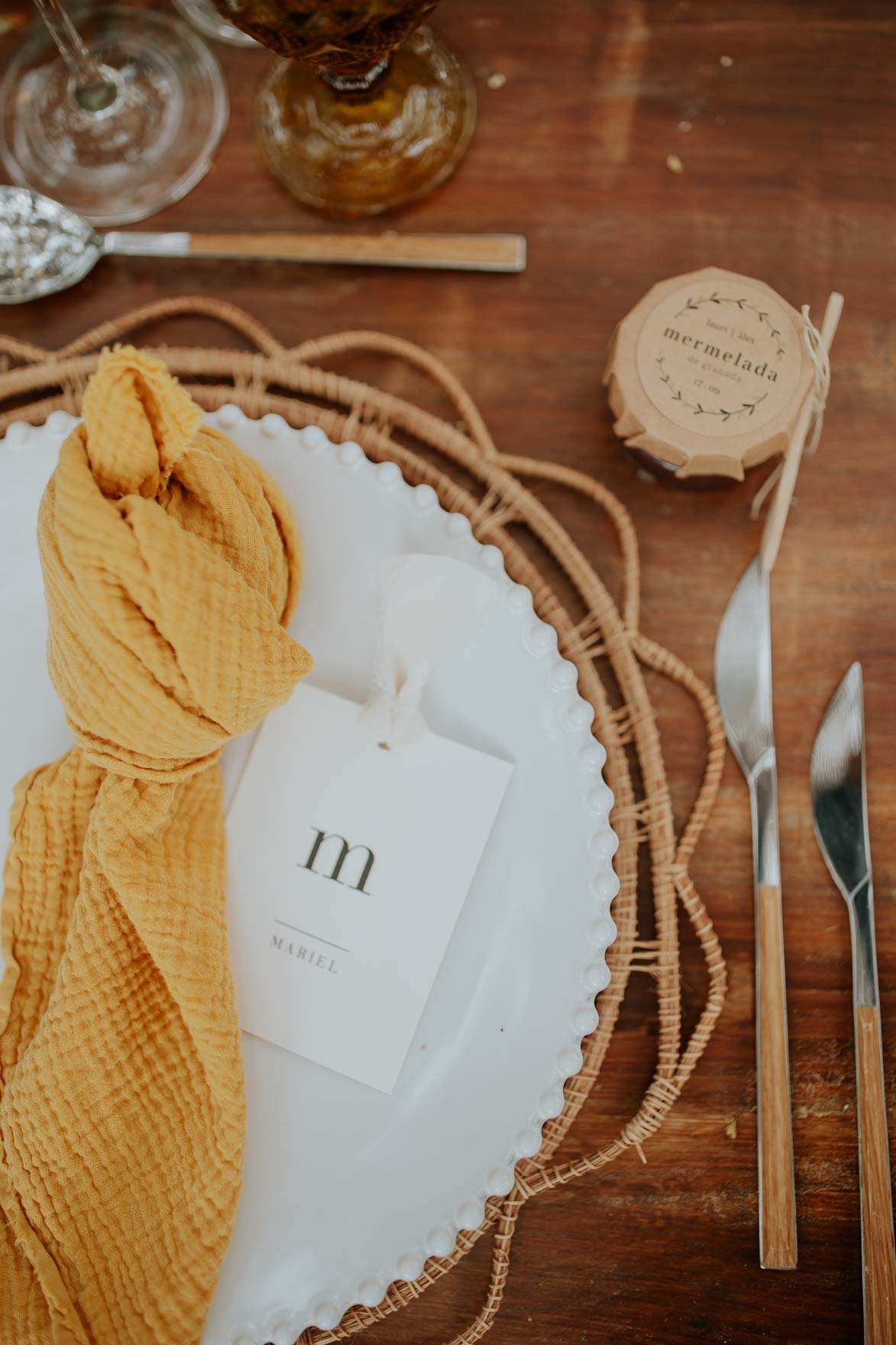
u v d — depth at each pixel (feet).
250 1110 1.75
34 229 2.19
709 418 1.85
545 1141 1.84
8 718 1.90
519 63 2.26
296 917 1.79
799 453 1.77
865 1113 1.88
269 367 2.05
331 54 1.78
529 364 2.19
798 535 2.14
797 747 2.07
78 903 1.68
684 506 2.15
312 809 1.81
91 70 2.20
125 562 1.42
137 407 1.40
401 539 1.88
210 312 2.15
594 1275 1.95
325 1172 1.73
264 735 1.83
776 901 1.96
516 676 1.83
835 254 2.20
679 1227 1.95
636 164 2.23
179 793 1.77
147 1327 1.63
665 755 2.09
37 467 1.89
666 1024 1.90
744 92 2.23
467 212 2.23
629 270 2.21
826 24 2.23
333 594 1.89
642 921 2.04
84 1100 1.65
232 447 1.76
